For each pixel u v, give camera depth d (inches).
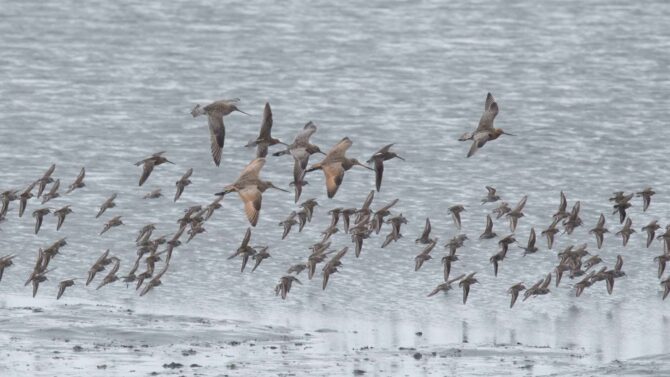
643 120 3090.6
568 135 2925.7
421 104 3304.6
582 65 3722.9
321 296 1866.4
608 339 1656.0
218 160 1098.1
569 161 2694.4
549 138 2893.7
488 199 1722.4
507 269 2001.7
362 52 3909.9
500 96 3371.1
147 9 4544.8
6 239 2129.7
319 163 1111.0
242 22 4350.4
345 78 3592.5
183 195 2455.7
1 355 1443.2
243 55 3890.3
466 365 1460.4
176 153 2795.3
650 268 2004.2
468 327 1722.4
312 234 2186.3
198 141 2920.8
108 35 4146.2
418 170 2620.6
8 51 3868.1
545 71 3654.0
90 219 2265.0
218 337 1593.3
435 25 4284.0
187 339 1573.6
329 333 1659.7
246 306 1813.5
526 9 4517.7
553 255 2071.9
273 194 2433.6
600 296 1868.8
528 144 2837.1
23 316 1649.9
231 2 4665.4
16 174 2600.9
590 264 1708.9
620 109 3211.1
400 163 2684.5
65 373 1371.8
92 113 3157.0
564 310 1808.6
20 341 1517.0
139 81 3550.7
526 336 1670.8
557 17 4384.8
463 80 3558.1
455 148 2824.8
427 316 1776.6
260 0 4697.3
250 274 1969.7
